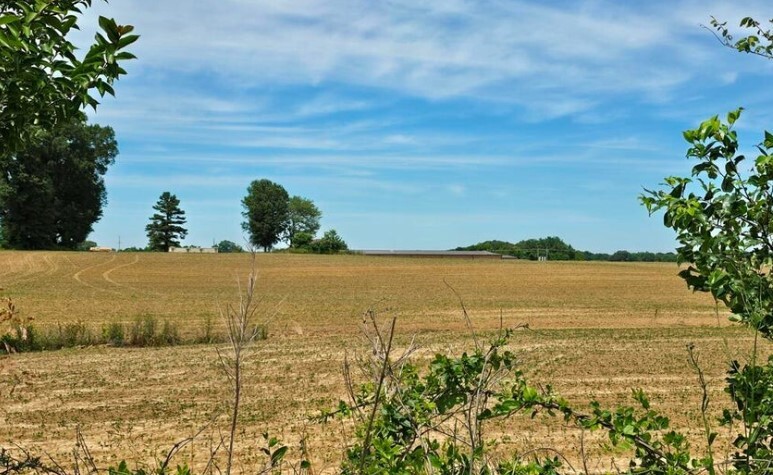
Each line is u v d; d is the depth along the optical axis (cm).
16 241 9362
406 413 401
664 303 3984
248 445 1108
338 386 1611
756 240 399
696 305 3866
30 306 3616
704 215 394
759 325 383
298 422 1263
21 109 363
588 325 2980
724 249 399
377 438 371
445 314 3388
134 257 7588
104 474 969
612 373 1758
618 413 401
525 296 4428
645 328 2775
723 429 1152
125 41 368
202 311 3425
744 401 406
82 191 9838
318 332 2644
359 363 498
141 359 2011
